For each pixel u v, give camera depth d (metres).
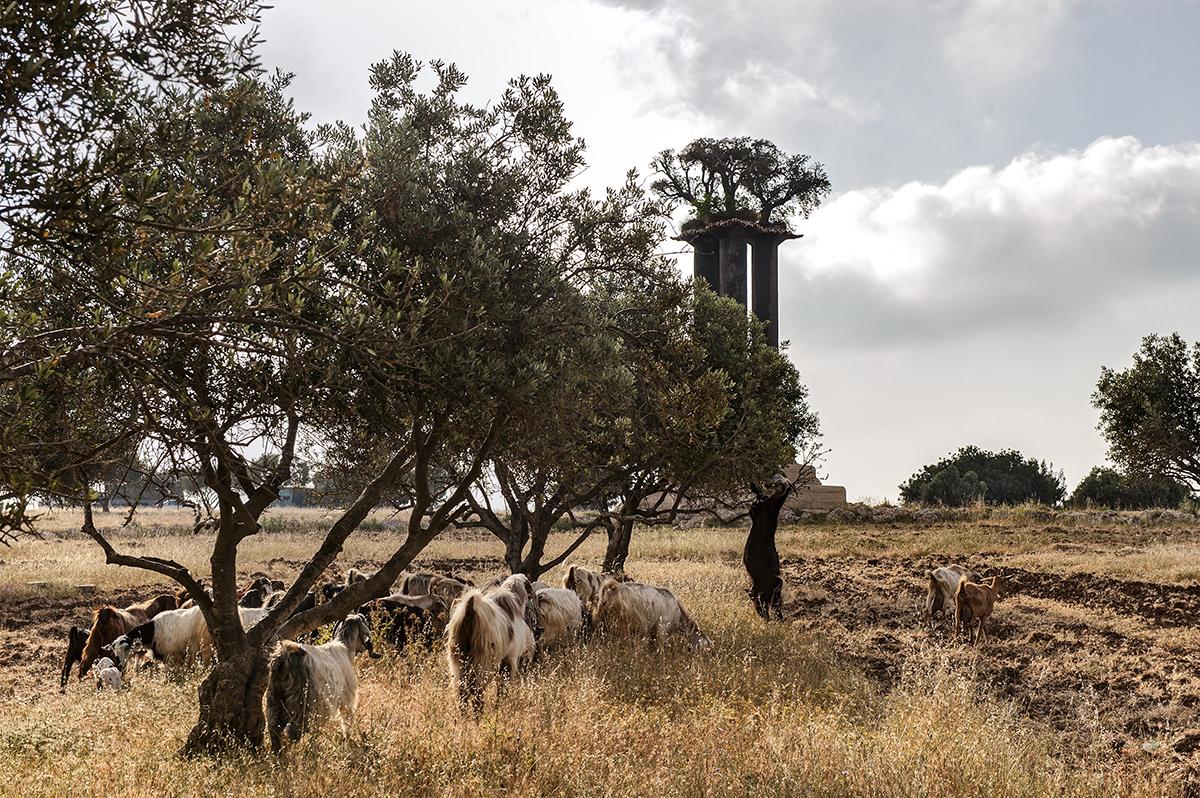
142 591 24.89
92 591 24.52
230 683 8.86
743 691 11.95
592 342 10.15
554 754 8.46
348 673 9.54
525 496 16.78
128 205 5.98
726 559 32.75
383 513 54.38
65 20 5.16
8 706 11.88
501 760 8.41
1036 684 13.26
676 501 18.52
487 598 11.08
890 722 10.00
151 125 6.73
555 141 10.99
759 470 18.11
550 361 9.94
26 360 5.99
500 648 10.78
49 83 5.28
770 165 57.41
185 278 6.39
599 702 10.34
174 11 5.78
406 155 9.83
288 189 6.43
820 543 37.91
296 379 8.41
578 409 10.84
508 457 13.48
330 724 9.02
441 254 9.46
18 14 5.08
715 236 58.22
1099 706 11.95
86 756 8.42
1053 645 16.23
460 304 9.15
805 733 9.16
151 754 8.47
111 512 59.00
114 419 7.91
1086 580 25.19
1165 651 15.54
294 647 8.98
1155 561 28.64
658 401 13.20
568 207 11.23
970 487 77.50
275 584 18.50
